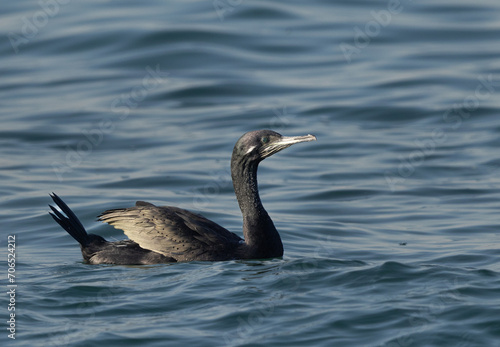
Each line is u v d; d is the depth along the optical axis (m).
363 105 25.73
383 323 8.72
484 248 13.29
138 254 11.86
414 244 13.84
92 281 10.48
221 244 12.04
